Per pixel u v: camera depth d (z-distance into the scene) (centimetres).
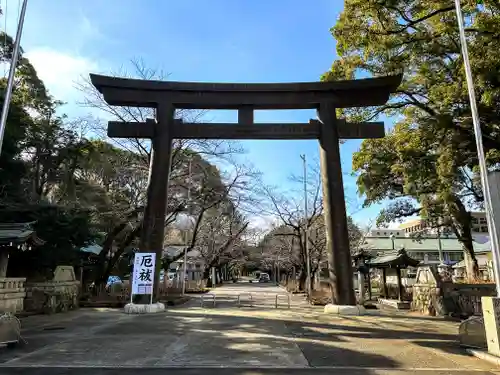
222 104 1658
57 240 1922
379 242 6300
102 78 1620
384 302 2262
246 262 7469
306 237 3083
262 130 1642
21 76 2397
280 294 3294
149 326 1190
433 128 1745
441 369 694
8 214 1873
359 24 1655
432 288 1672
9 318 875
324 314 1524
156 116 1658
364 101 1641
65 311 1666
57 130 2516
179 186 2597
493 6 1428
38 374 650
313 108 1706
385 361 752
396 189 2650
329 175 1591
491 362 746
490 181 901
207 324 1234
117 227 2522
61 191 2581
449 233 3397
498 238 862
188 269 5641
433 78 1702
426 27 1683
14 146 1950
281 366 709
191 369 685
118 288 2534
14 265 1878
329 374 657
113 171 2725
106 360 751
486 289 1568
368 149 2402
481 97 1550
